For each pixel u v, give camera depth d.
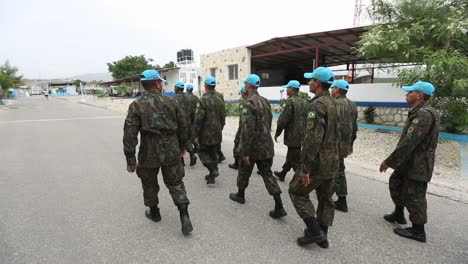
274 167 5.77
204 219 3.48
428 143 2.88
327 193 2.86
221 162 6.19
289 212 3.70
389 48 7.56
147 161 3.04
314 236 2.78
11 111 21.17
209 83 4.73
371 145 7.36
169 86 32.00
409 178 2.97
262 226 3.30
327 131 2.64
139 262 2.60
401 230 3.10
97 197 4.12
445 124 7.79
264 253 2.75
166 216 3.55
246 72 16.62
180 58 32.72
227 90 18.17
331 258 2.68
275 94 15.23
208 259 2.65
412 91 3.03
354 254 2.75
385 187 4.54
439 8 7.33
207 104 4.58
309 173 2.63
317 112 2.58
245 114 3.40
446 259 2.67
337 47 14.98
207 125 4.61
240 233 3.14
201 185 4.71
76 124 12.74
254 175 5.27
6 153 6.93
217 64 18.69
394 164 2.99
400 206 3.28
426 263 2.61
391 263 2.61
